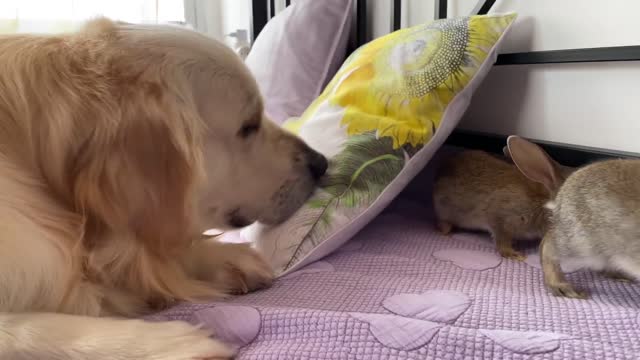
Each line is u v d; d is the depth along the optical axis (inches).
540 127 48.8
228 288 36.1
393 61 46.9
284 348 25.7
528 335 24.6
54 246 29.0
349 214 39.8
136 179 30.7
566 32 45.4
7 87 31.7
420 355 24.2
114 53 33.1
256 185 39.9
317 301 32.3
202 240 40.0
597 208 30.0
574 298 30.9
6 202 28.3
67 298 28.9
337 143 44.0
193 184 31.8
